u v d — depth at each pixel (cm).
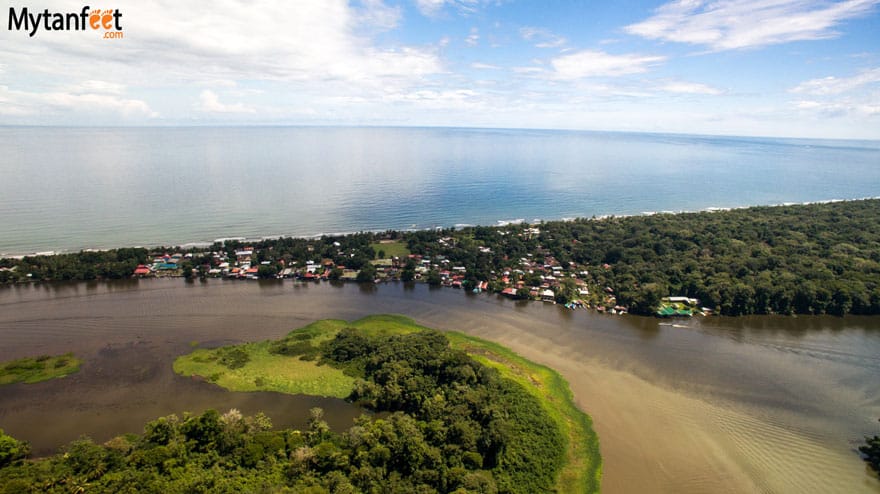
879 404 8006
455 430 6303
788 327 10969
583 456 6500
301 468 5644
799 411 7756
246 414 7181
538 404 7506
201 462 5772
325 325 10412
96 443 6400
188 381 8006
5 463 5700
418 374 7812
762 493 5997
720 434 7119
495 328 10612
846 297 11444
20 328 9869
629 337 10300
